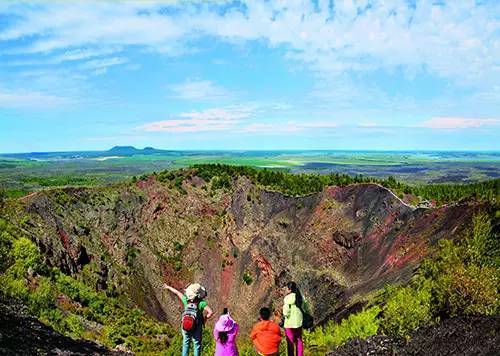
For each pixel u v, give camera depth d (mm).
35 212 76875
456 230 54375
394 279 54781
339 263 74688
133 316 63688
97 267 79562
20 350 17672
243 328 80188
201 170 113250
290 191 98375
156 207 102062
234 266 92688
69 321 45531
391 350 21156
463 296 23250
